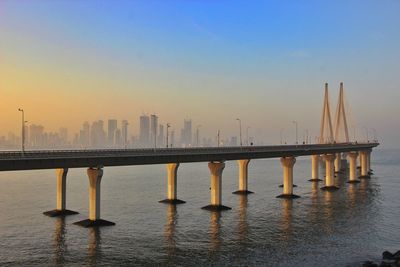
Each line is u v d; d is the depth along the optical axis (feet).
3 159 223.51
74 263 184.96
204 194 407.03
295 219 279.69
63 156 250.16
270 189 447.42
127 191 434.71
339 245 214.90
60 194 293.23
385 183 526.98
